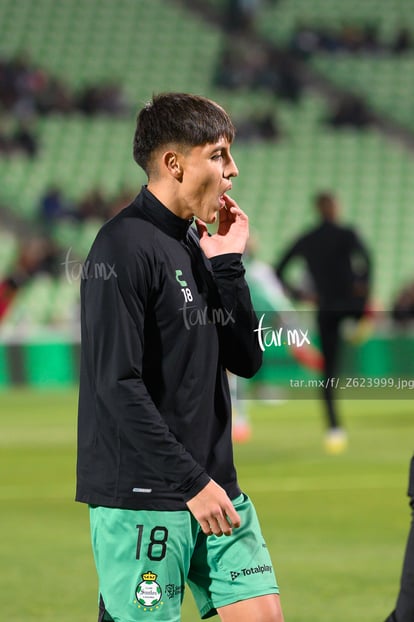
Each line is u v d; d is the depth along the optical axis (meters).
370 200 73.25
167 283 8.85
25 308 57.53
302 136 77.12
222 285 9.47
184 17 84.44
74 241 63.97
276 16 84.50
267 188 73.75
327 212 31.36
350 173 75.00
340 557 18.22
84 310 8.82
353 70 81.44
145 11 84.44
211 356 9.19
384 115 79.00
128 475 8.77
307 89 80.19
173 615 8.96
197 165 8.96
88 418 8.96
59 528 21.03
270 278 31.20
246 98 79.00
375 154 76.25
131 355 8.50
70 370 54.53
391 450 32.12
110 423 8.78
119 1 84.94
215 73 80.25
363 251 31.58
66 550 18.98
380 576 16.84
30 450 32.81
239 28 83.88
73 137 74.00
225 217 9.95
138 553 8.80
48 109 75.56
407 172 75.25
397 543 19.39
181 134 8.92
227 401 9.47
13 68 76.19
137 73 79.62
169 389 8.94
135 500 8.76
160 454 8.45
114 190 70.50
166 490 8.77
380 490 25.17
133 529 8.80
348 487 25.58
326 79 80.81
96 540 9.06
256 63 80.62
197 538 9.36
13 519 21.98
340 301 31.50
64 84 77.25
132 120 76.25
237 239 9.66
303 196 73.19
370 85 80.50
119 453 8.77
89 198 66.19
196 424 9.05
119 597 8.93
